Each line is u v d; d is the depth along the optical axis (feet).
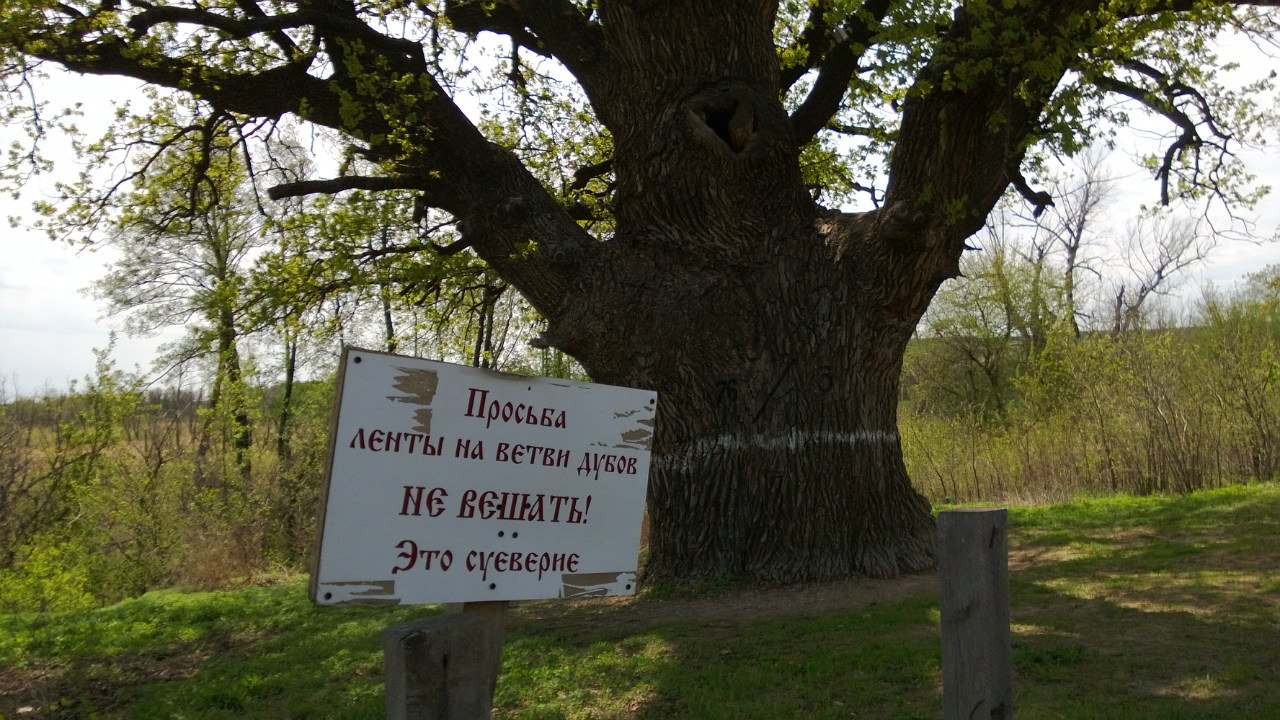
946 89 27.68
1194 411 53.21
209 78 33.86
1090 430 56.75
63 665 28.37
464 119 34.42
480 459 11.06
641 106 32.24
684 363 32.01
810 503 31.60
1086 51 29.94
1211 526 36.83
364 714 20.53
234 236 79.25
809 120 38.81
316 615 33.76
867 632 24.07
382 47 34.78
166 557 53.01
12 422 56.75
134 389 56.70
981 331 111.65
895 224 30.37
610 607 30.58
